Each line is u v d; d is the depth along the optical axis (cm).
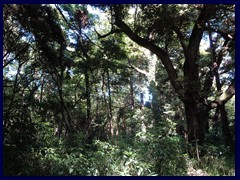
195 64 1065
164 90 1688
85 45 1459
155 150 758
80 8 1332
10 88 1444
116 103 2328
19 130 920
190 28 1177
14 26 1229
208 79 1164
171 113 1580
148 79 1762
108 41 1419
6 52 1260
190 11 876
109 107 1539
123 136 1480
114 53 1433
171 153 782
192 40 1030
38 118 1186
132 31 1066
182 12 859
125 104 2344
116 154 779
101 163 686
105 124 1510
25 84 1456
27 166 730
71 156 733
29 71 1475
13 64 1547
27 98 1312
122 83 1738
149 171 665
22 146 855
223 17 1018
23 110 1053
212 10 903
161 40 1177
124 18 1115
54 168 708
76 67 1465
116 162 689
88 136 1304
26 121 965
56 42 1384
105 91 1738
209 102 1092
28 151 834
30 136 934
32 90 1448
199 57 1251
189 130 1021
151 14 895
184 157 798
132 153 699
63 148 938
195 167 773
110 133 1459
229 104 1808
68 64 1422
